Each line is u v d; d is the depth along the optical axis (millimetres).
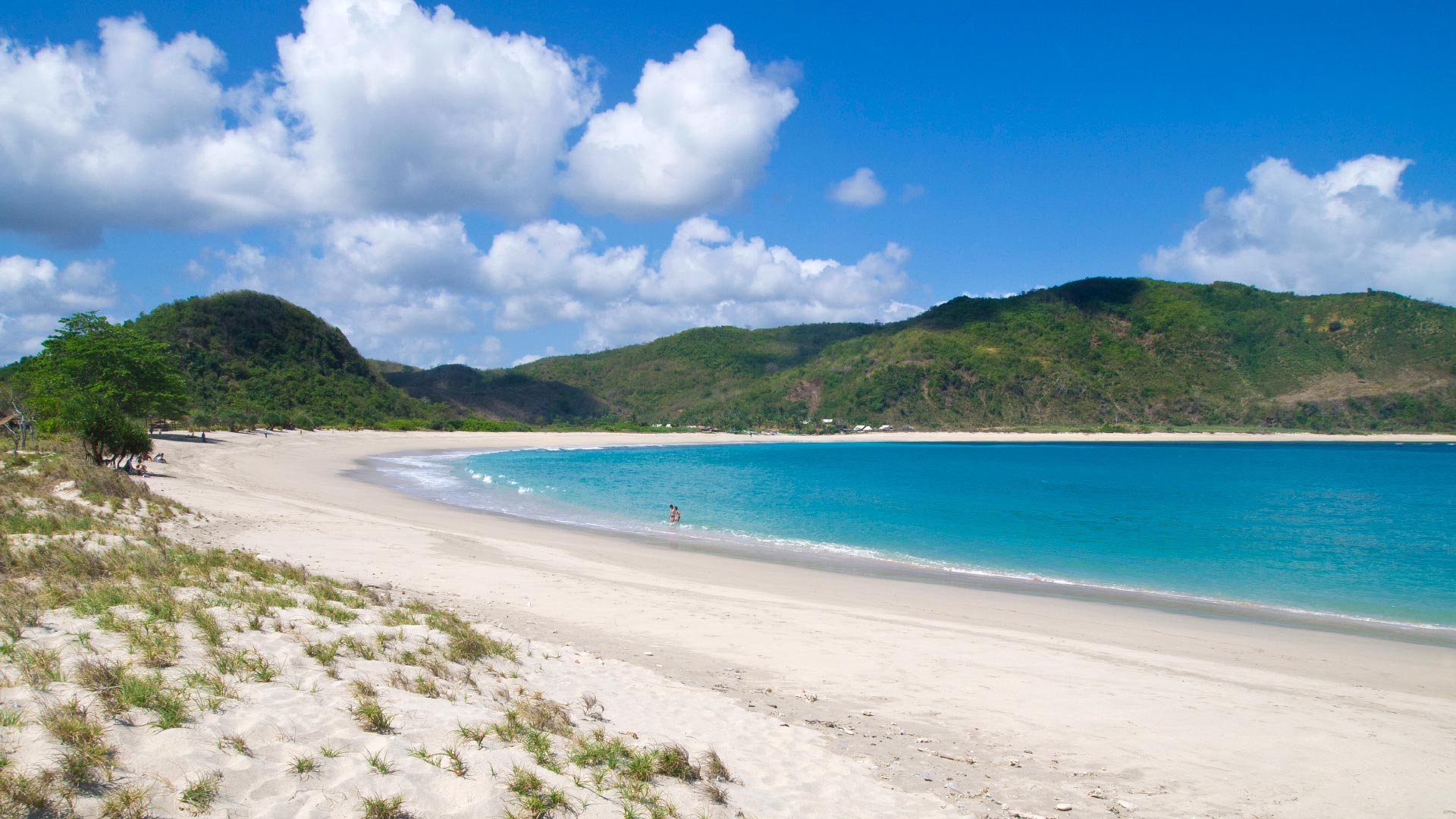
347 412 103188
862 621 13164
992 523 31703
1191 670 10898
